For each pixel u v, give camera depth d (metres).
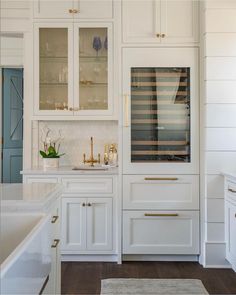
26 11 3.61
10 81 4.58
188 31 3.21
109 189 3.19
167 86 3.25
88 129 3.70
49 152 3.43
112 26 3.37
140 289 2.60
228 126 3.04
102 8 3.36
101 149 3.70
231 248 2.87
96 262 3.21
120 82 3.20
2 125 4.52
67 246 3.18
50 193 1.72
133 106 3.25
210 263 3.07
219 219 3.06
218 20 3.03
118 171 3.19
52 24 3.37
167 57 3.21
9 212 1.51
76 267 3.07
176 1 3.21
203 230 3.12
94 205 3.19
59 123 3.70
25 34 3.62
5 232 1.47
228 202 2.94
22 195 1.65
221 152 3.04
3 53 4.04
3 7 3.60
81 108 3.43
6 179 4.55
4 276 0.78
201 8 3.15
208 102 3.04
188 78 3.22
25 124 3.67
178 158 3.23
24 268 0.96
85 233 3.18
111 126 3.70
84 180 3.19
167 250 3.18
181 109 3.25
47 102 3.45
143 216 3.18
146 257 3.25
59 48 3.44
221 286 2.67
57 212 1.93
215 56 3.03
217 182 3.05
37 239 1.15
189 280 2.78
